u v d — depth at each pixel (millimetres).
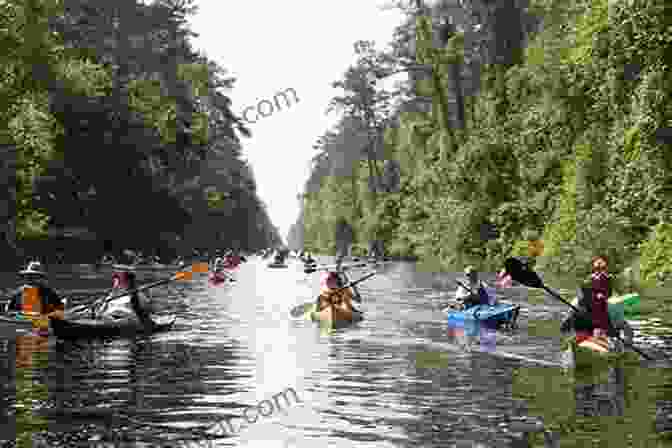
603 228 31297
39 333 14844
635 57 24766
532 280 12859
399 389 9469
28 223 43250
